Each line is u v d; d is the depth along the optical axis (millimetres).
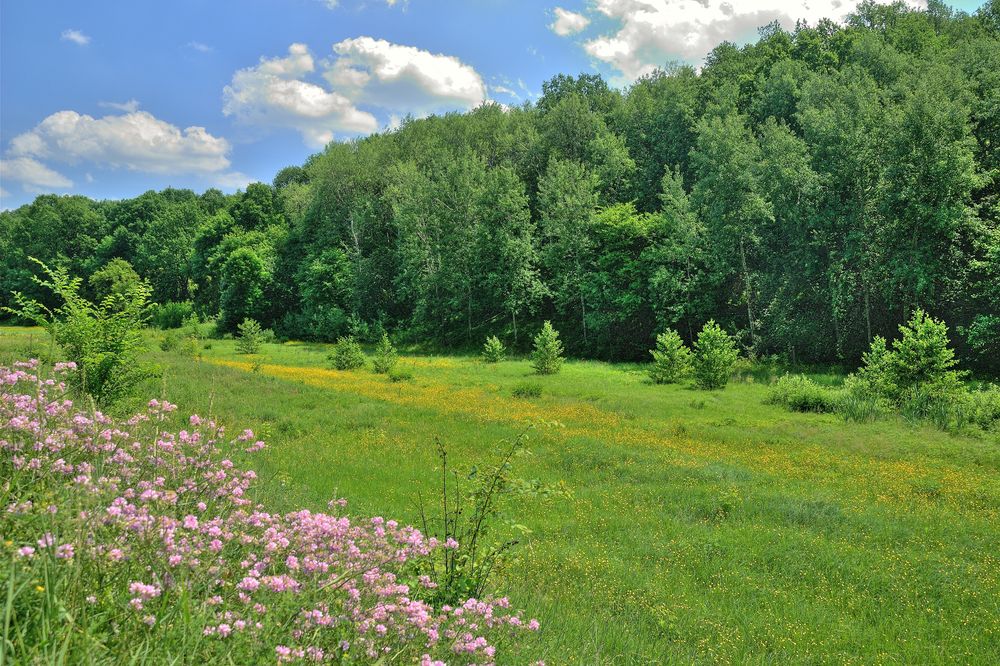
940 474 15945
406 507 10578
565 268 58219
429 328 64688
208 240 92750
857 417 23672
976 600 8859
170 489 4066
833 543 10961
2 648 2023
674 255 49594
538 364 40656
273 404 21547
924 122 37719
